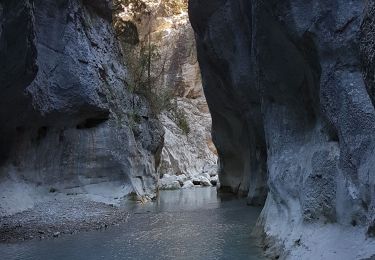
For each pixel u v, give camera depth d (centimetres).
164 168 3634
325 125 809
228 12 1752
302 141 949
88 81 1983
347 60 723
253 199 1759
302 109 949
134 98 2522
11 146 1587
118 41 2652
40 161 1767
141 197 2105
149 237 1165
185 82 4806
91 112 1998
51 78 1777
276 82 1010
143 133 2469
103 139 2056
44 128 1802
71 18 1977
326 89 757
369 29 461
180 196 2403
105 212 1612
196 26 2166
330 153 764
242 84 1728
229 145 2409
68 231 1251
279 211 962
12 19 1052
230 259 881
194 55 4844
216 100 2292
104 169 2031
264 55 1013
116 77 2375
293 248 779
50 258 938
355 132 674
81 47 2019
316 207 760
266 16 945
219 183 2591
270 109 1077
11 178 1563
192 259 896
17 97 1401
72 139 1939
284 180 944
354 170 666
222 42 1842
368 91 478
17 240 1128
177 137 4075
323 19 768
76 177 1927
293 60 923
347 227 669
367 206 627
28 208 1522
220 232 1202
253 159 1812
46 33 1736
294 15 820
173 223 1403
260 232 1065
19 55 1177
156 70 4069
